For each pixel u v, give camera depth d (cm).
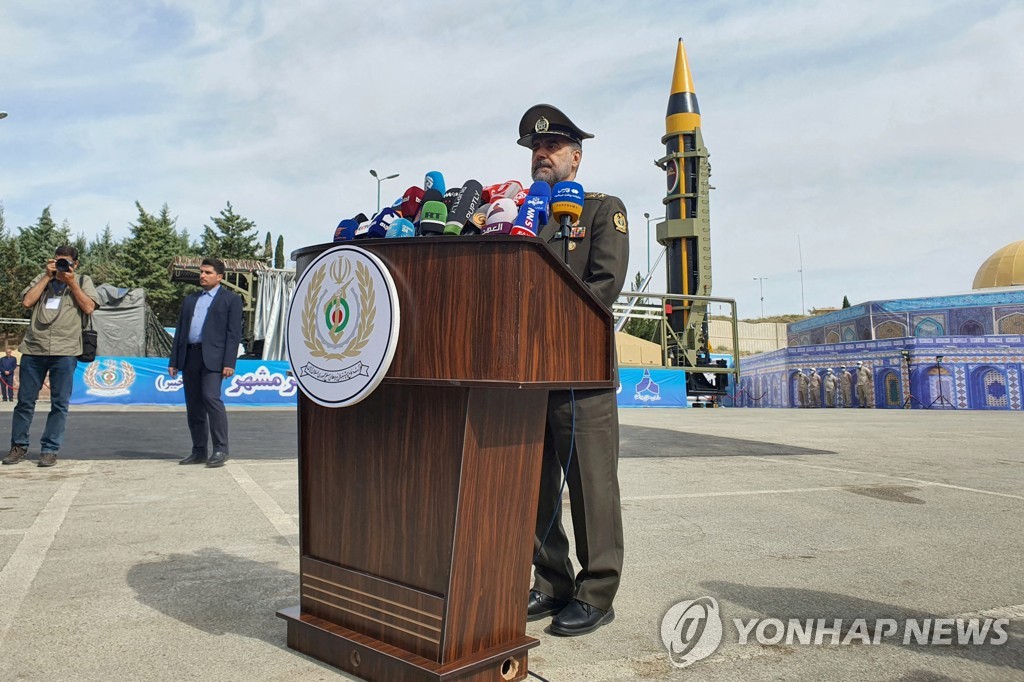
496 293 155
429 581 165
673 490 484
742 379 4153
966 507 432
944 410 2633
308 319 182
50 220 5025
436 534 164
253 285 1925
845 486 512
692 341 2642
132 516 363
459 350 158
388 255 169
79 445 689
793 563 298
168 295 4203
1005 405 2808
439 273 161
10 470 513
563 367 173
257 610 226
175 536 323
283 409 1426
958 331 3184
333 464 189
